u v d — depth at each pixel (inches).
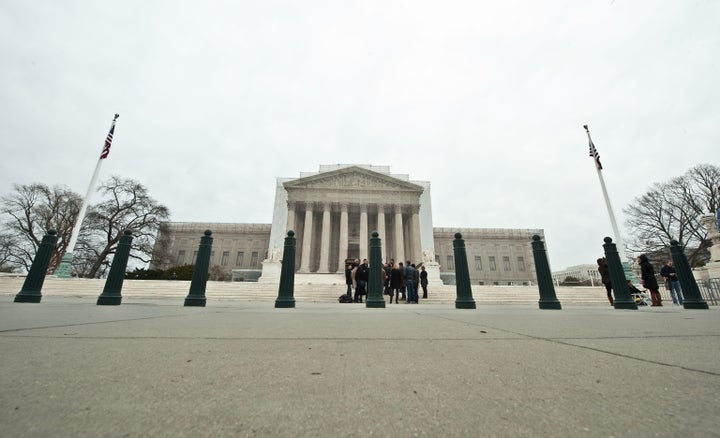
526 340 110.5
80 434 37.0
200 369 68.8
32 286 313.3
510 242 2952.8
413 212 2180.1
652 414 44.9
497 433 39.2
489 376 65.4
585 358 81.6
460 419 43.9
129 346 92.9
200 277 342.6
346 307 360.8
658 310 311.6
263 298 770.2
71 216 1498.5
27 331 118.7
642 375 65.1
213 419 43.0
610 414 45.2
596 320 187.3
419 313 249.1
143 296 778.2
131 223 1630.2
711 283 565.9
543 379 63.0
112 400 49.3
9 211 1384.1
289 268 340.2
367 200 2160.4
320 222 2263.8
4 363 69.3
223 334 120.7
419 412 46.6
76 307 255.9
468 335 122.8
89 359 75.3
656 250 1421.0
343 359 80.4
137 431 38.4
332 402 50.4
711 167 1301.7
